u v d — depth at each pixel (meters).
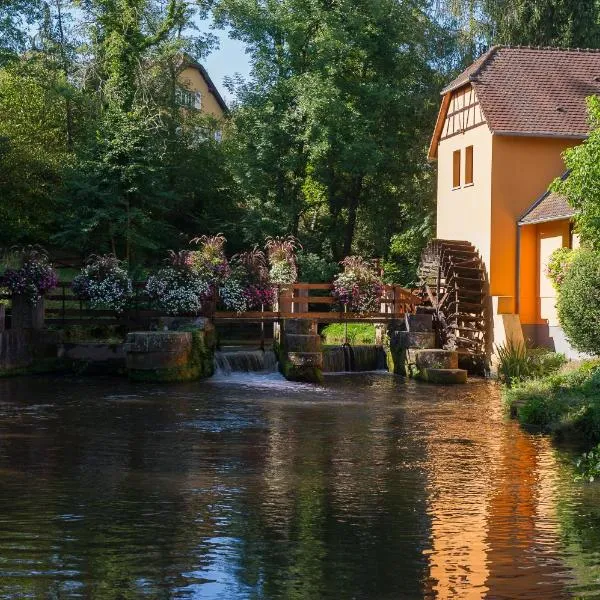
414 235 37.66
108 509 9.69
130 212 32.34
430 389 22.27
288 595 7.16
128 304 24.52
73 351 23.83
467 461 12.68
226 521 9.27
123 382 22.12
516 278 27.03
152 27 38.16
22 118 36.97
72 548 8.26
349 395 20.73
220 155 40.53
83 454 12.86
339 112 35.75
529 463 12.53
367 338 32.12
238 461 12.55
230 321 24.80
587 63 29.12
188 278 24.31
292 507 9.90
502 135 26.61
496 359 26.12
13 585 7.29
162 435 14.62
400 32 38.06
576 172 18.22
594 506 10.04
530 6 38.00
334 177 39.72
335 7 37.28
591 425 14.48
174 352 22.41
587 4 37.84
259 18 37.31
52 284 23.78
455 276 26.75
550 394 17.06
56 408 17.45
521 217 26.97
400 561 8.01
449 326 26.69
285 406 18.50
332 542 8.57
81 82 37.72
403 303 27.66
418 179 38.88
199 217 39.84
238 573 7.64
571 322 20.11
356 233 42.72
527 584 7.44
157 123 36.97
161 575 7.57
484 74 28.20
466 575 7.65
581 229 18.97
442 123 30.94
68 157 35.56
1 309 22.50
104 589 7.23
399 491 10.75
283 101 37.56
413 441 14.36
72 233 31.88
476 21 38.78
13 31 35.66
